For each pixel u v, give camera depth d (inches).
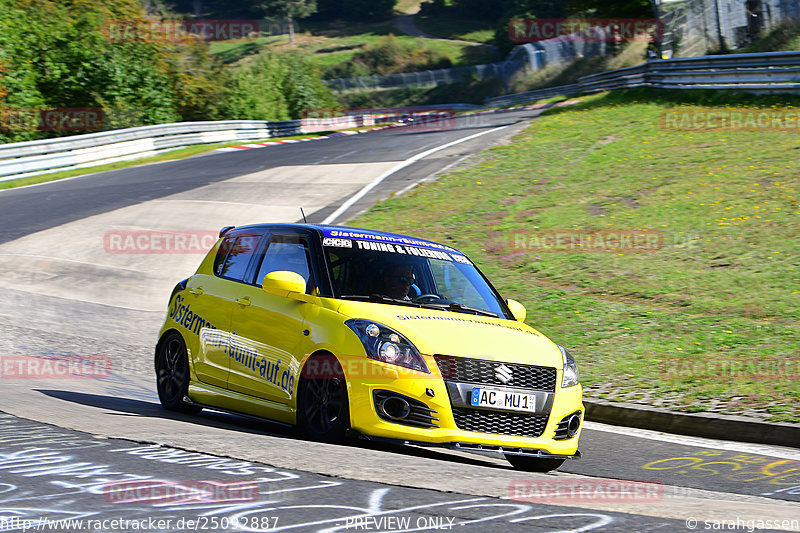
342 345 832.3
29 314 1798.7
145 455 691.4
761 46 5211.6
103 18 6717.5
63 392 1125.1
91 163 4729.3
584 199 2667.3
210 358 1008.2
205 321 1025.5
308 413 858.1
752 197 2442.2
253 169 3892.7
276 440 802.2
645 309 1728.6
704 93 4224.9
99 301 1985.7
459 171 3270.2
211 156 4874.5
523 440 826.8
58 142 4490.7
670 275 1931.6
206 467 653.3
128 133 5073.8
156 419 919.7
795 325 1557.6
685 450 1039.0
